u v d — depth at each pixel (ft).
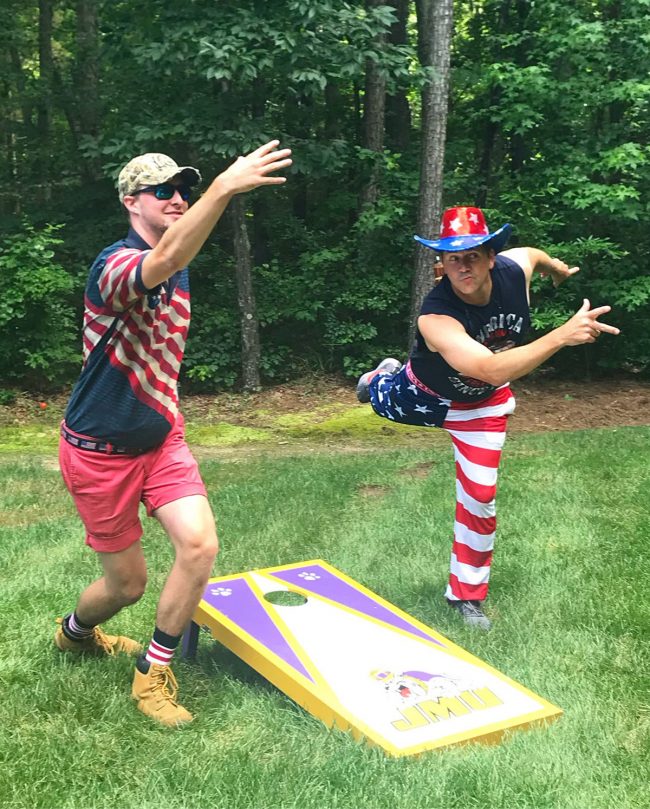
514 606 13.83
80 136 52.49
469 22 52.85
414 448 30.30
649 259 43.57
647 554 16.46
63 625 11.41
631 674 11.27
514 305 12.37
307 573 13.28
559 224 41.09
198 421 37.42
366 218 43.27
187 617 9.87
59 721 9.74
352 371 43.57
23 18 60.54
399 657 10.48
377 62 37.70
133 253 9.04
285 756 8.95
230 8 35.99
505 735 9.21
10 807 8.13
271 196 51.34
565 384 44.32
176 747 9.21
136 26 38.63
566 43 40.75
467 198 48.65
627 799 8.33
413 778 8.39
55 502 21.36
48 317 39.68
